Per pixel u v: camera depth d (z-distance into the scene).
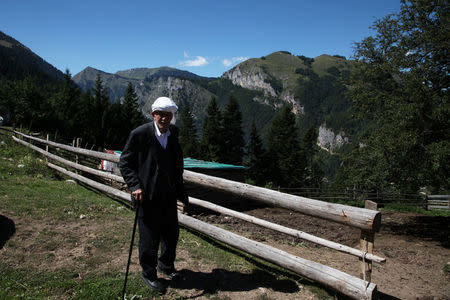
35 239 3.84
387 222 10.82
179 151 3.13
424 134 8.73
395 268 5.00
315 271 3.01
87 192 6.82
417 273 4.85
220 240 4.12
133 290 2.92
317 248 5.27
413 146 8.70
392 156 9.02
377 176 9.53
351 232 7.15
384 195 17.61
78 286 2.89
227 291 3.08
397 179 9.41
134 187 2.87
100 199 6.25
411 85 8.32
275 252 3.40
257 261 3.92
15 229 4.06
